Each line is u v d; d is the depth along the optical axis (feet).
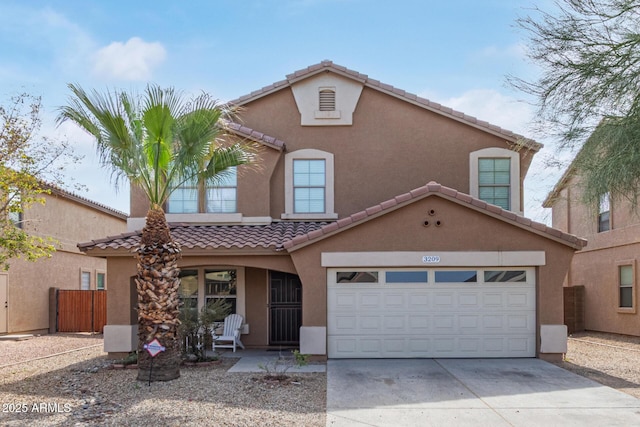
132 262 47.34
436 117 55.93
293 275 53.72
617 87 32.27
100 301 73.00
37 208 69.31
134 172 36.78
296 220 54.75
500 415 28.60
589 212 40.98
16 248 43.24
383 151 55.72
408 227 45.06
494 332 45.24
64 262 77.10
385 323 45.29
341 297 45.44
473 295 45.44
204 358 43.16
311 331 44.39
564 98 34.71
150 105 34.86
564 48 34.19
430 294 45.44
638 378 37.91
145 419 27.68
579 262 74.13
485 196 55.36
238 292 53.31
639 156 29.86
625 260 62.49
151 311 36.19
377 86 55.72
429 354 45.11
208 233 49.98
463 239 44.93
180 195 54.39
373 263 44.83
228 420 27.50
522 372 39.34
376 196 55.26
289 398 31.94
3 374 40.01
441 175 55.36
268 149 54.08
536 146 45.01
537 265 44.80
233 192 54.29
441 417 28.27
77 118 34.99
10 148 44.52
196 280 53.83
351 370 40.11
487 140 55.67
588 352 50.08
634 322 60.90
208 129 36.81
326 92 56.65
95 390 34.06
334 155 55.72
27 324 68.80
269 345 52.95
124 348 46.85
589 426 26.73
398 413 28.99
